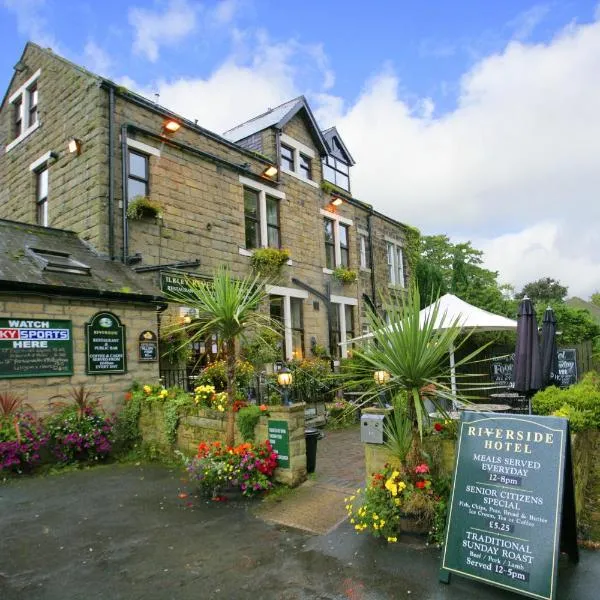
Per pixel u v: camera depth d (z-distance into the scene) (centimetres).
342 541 438
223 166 1295
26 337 763
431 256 3114
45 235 993
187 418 732
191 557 416
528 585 331
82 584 374
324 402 1184
